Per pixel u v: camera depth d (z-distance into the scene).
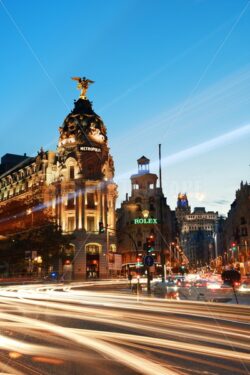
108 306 21.55
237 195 118.75
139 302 23.92
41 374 8.19
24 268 70.69
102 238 80.62
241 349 10.30
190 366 8.68
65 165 83.50
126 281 68.56
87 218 81.75
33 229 69.00
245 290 37.81
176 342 11.16
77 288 46.00
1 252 66.88
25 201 83.75
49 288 45.56
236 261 121.19
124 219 107.00
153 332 12.81
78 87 91.31
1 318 16.22
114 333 12.52
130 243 101.44
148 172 108.31
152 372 8.24
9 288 44.94
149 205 103.81
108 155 88.06
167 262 103.44
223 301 25.36
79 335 12.20
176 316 16.98
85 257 78.50
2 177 106.94
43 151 90.12
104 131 88.56
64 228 80.75
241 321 15.40
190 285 42.94
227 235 160.25
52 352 10.02
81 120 86.00
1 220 78.88
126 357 9.46
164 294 31.80
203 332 12.80
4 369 8.55
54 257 70.12
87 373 8.20
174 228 148.62
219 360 9.20
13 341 11.35
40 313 18.12
